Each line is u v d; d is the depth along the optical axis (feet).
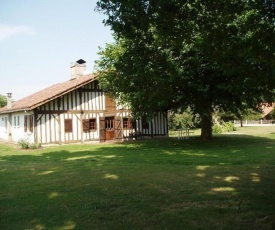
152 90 37.45
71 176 36.52
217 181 31.50
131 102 76.74
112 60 76.95
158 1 21.80
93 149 70.08
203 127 84.94
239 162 43.52
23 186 32.22
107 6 23.07
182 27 23.79
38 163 49.11
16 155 62.69
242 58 27.76
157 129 102.53
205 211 22.48
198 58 60.59
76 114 87.10
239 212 22.11
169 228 19.67
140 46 27.09
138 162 47.57
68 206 24.61
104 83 81.71
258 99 66.33
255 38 23.95
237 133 112.06
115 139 94.32
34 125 79.71
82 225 20.56
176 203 24.57
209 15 23.93
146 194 27.37
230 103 69.00
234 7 23.30
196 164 43.24
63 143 84.12
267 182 30.66
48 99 78.84
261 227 19.43
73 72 108.99
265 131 119.75
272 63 24.70
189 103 74.23
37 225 20.85
